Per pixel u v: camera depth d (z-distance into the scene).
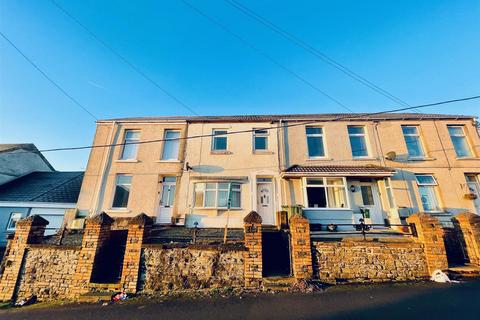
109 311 5.10
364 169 11.97
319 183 12.14
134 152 14.23
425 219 6.86
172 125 14.69
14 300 6.31
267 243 8.50
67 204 13.42
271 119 14.18
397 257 6.49
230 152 13.53
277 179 12.74
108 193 13.07
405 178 12.23
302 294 5.51
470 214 7.40
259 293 5.66
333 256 6.43
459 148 13.16
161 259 6.38
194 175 13.05
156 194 13.03
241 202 12.48
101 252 6.74
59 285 6.37
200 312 4.82
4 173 15.73
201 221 12.09
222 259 6.34
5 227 12.97
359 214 11.48
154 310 5.02
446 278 6.06
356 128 13.99
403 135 13.34
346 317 4.36
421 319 4.19
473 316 4.23
